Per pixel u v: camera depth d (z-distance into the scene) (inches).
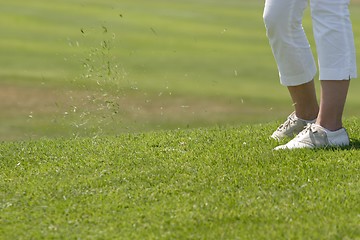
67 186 459.2
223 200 422.0
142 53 1887.3
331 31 513.0
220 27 2390.5
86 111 820.6
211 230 382.0
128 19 2444.6
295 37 542.9
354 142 535.5
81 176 480.4
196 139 576.4
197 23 2453.2
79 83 1205.1
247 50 2012.8
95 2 2780.5
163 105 1312.7
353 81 1663.4
